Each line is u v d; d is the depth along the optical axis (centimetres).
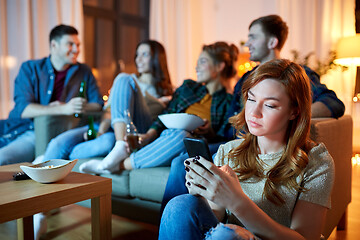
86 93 248
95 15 452
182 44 536
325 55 421
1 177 114
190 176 80
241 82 185
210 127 189
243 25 536
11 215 86
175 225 80
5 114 336
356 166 307
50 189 98
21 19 344
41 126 189
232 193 74
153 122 211
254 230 76
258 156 94
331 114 148
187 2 544
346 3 405
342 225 167
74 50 231
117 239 152
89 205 159
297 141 86
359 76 387
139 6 528
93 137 195
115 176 158
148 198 150
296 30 444
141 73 247
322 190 83
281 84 82
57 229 163
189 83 213
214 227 78
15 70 343
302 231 80
